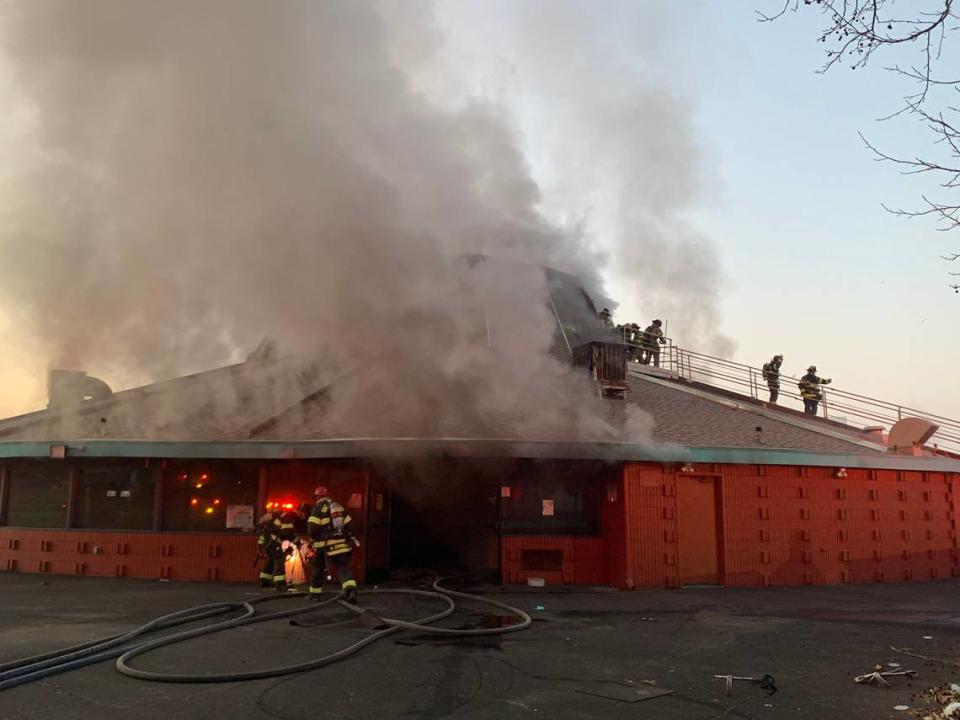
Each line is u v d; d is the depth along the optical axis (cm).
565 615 929
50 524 1316
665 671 629
